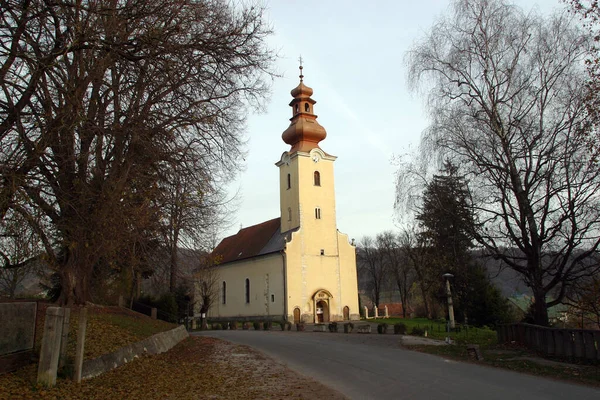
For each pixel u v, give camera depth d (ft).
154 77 47.39
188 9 46.26
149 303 117.80
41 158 39.68
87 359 40.50
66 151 42.09
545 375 44.80
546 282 70.38
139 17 43.14
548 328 56.18
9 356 35.73
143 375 43.37
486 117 68.39
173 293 119.65
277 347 74.28
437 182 71.31
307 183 180.96
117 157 48.11
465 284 123.75
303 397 36.70
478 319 125.80
